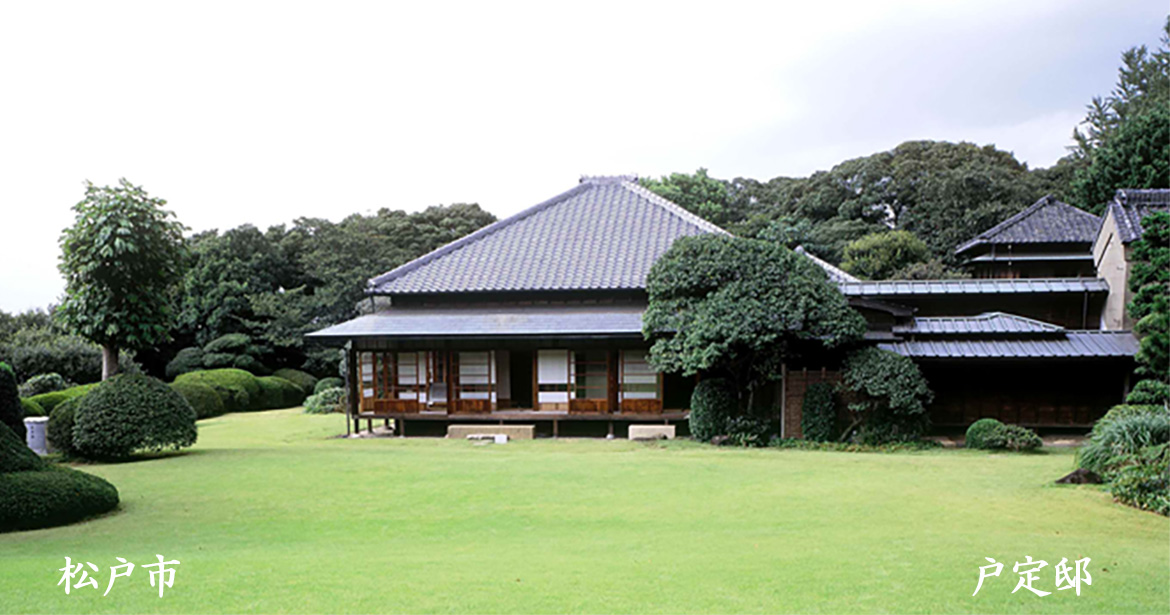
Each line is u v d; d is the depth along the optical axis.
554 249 19.36
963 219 34.34
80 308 12.36
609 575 5.17
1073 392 16.12
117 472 10.45
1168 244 14.18
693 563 5.55
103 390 11.71
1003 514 7.59
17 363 23.58
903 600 4.63
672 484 9.32
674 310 14.66
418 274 18.89
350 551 6.18
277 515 7.80
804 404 14.83
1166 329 12.52
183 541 6.67
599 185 22.52
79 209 12.39
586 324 16.53
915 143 41.62
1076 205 31.16
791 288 13.76
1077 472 9.28
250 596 4.60
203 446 14.98
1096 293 18.20
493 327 16.66
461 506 8.17
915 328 16.33
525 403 19.06
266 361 32.06
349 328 17.02
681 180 40.19
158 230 12.72
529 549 6.19
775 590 4.80
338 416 22.80
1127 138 28.89
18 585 4.85
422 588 4.80
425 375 17.56
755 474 10.02
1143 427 9.02
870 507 7.97
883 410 14.37
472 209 41.25
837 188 41.78
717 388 15.10
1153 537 6.63
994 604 4.59
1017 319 16.50
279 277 34.78
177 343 32.22
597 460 11.41
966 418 16.42
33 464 8.05
